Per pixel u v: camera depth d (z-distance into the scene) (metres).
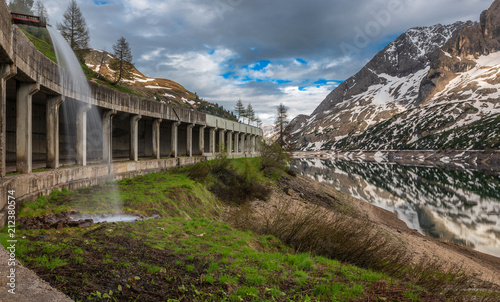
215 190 21.48
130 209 12.41
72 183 14.28
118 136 26.11
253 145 59.19
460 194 44.78
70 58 14.80
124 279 5.00
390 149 182.88
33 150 18.45
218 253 7.61
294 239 9.91
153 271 5.61
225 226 10.92
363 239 9.93
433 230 26.03
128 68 57.44
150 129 30.80
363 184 53.38
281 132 60.28
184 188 17.50
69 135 21.27
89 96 16.30
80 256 5.81
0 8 7.80
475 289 7.34
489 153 128.25
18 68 9.50
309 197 29.53
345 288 5.89
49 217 9.27
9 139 17.09
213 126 38.62
